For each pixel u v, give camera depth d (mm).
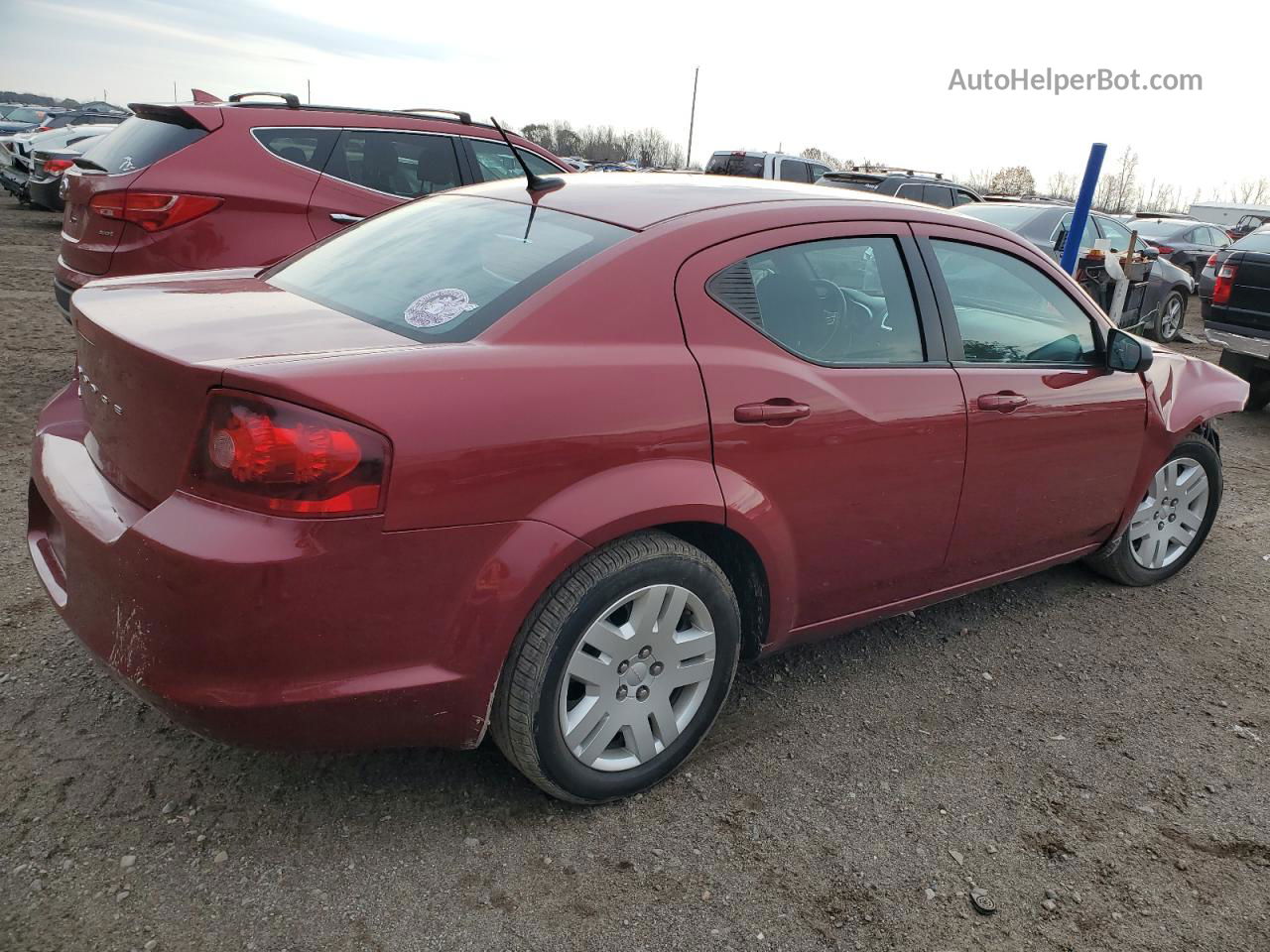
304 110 5812
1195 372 4105
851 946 2139
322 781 2529
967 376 3068
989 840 2525
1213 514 4336
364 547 1959
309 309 2479
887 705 3152
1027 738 3023
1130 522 3951
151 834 2285
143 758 2557
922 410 2908
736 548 2682
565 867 2305
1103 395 3523
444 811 2457
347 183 5875
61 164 14602
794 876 2338
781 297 2693
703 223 2611
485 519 2098
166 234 5250
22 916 2012
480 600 2121
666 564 2400
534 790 2570
